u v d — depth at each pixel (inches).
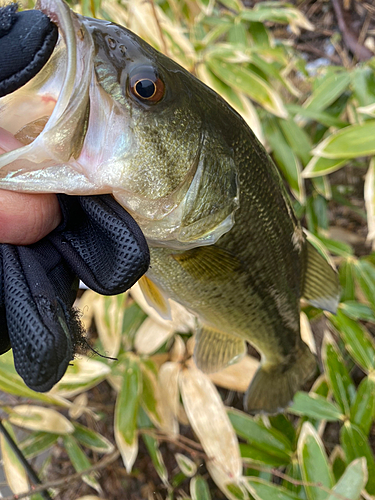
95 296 14.0
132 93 6.1
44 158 5.3
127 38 6.3
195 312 9.4
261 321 9.8
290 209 8.9
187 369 13.5
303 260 9.8
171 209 6.8
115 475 19.5
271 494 11.7
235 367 14.3
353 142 13.4
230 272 8.2
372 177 13.8
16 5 4.9
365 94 15.8
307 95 19.3
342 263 15.8
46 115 5.7
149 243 7.5
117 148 6.0
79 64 5.5
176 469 19.5
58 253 5.6
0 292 5.0
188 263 7.9
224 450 12.7
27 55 4.7
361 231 21.1
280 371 11.7
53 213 5.5
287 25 22.8
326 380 15.3
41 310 4.7
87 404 19.9
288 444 14.2
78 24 5.6
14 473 12.1
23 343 4.5
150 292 8.9
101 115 5.9
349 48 20.0
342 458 15.0
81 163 5.7
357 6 20.1
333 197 20.1
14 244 5.3
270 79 18.6
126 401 13.5
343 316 14.5
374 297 14.9
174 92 6.5
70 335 4.9
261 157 8.0
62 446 19.6
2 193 5.2
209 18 18.0
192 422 13.0
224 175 7.2
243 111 13.7
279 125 16.1
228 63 14.0
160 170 6.4
